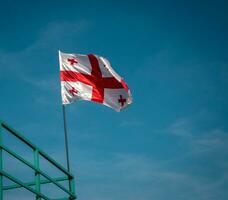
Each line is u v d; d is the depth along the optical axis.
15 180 30.92
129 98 49.16
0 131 30.44
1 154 30.14
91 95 48.00
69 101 46.88
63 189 36.56
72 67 48.19
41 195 33.75
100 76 48.62
